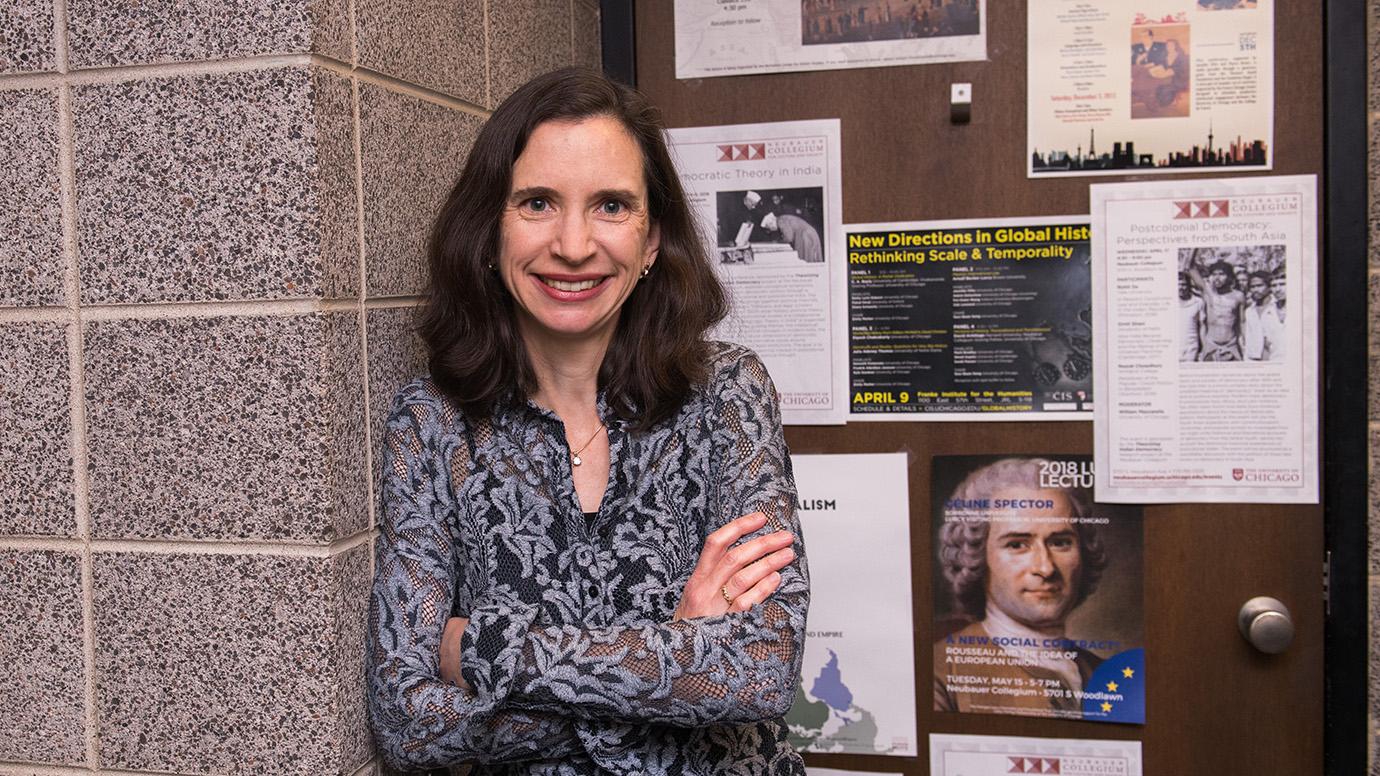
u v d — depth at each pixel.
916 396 1.77
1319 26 1.63
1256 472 1.69
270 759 1.12
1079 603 1.75
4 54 1.13
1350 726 1.65
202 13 1.08
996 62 1.71
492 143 1.14
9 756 1.19
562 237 1.10
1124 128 1.69
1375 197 1.59
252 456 1.11
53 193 1.13
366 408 1.18
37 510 1.16
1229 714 1.72
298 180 1.07
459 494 1.17
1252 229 1.67
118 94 1.11
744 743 1.16
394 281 1.24
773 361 1.80
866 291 1.77
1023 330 1.73
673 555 1.16
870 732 1.82
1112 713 1.75
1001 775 1.79
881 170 1.75
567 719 1.07
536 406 1.18
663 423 1.21
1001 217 1.72
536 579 1.14
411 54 1.27
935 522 1.78
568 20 1.77
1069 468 1.74
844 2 1.75
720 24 1.79
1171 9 1.67
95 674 1.16
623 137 1.14
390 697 1.07
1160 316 1.70
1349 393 1.63
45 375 1.15
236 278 1.10
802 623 1.09
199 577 1.13
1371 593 1.62
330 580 1.10
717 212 1.80
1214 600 1.72
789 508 1.17
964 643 1.79
